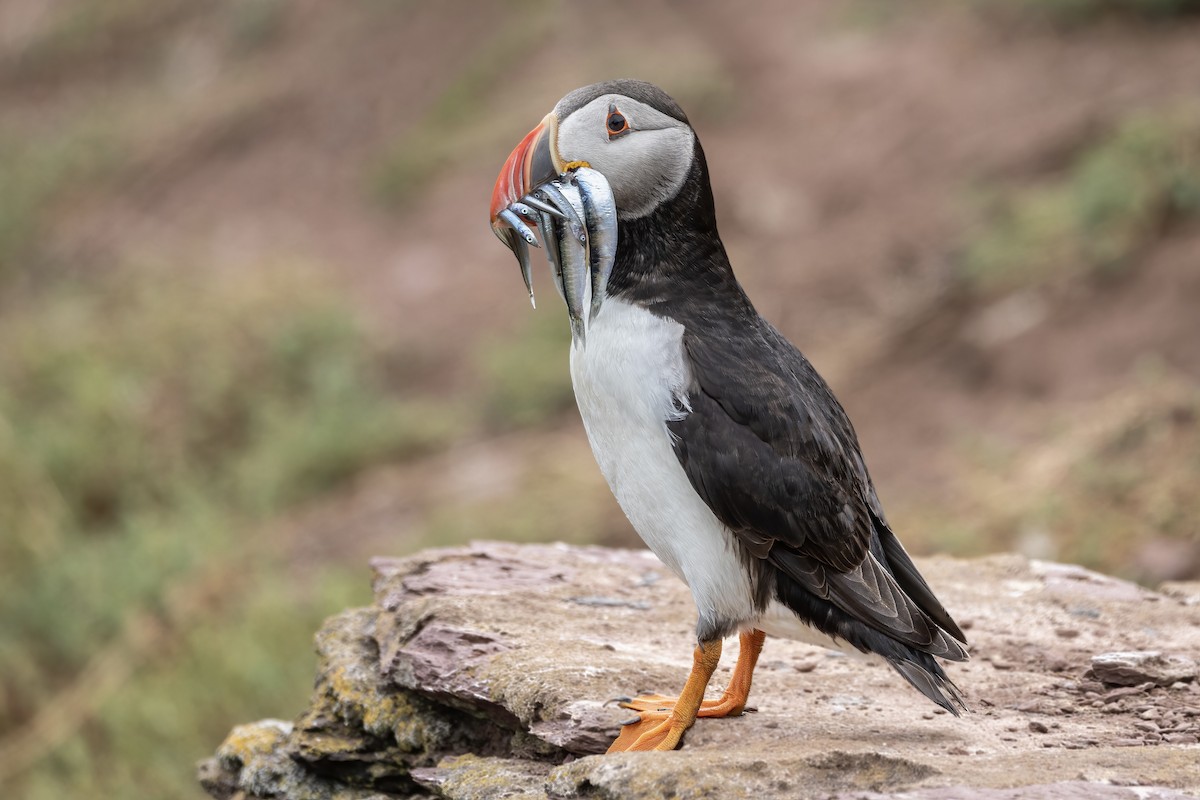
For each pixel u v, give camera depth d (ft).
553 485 44.62
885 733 17.58
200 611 41.45
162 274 64.13
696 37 75.82
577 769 15.89
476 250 63.67
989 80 63.57
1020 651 21.36
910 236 56.03
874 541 18.40
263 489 49.01
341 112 77.05
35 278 71.77
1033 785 14.64
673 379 17.19
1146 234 47.03
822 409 18.17
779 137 65.82
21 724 39.52
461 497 46.06
